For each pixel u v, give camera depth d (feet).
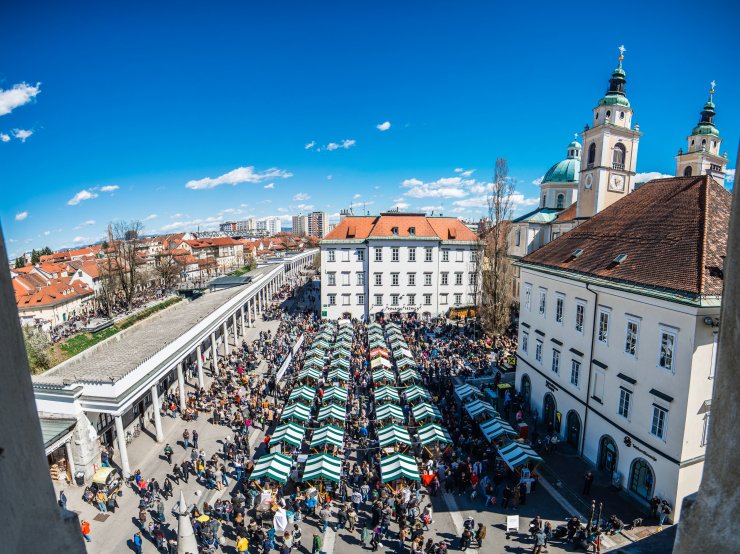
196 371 151.43
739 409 7.66
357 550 67.67
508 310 173.88
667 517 68.28
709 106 210.18
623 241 91.40
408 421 106.73
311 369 128.47
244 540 65.77
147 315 171.22
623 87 154.20
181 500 63.36
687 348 65.57
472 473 81.30
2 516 7.73
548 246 116.78
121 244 221.87
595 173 155.84
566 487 81.30
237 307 183.21
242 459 89.30
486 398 115.75
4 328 7.83
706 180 84.48
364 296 213.05
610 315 82.69
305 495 78.07
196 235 507.30
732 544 7.80
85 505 79.25
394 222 214.48
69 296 237.66
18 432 8.11
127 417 103.35
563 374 98.89
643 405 74.49
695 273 67.67
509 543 68.03
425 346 160.56
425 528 71.51
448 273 211.82
